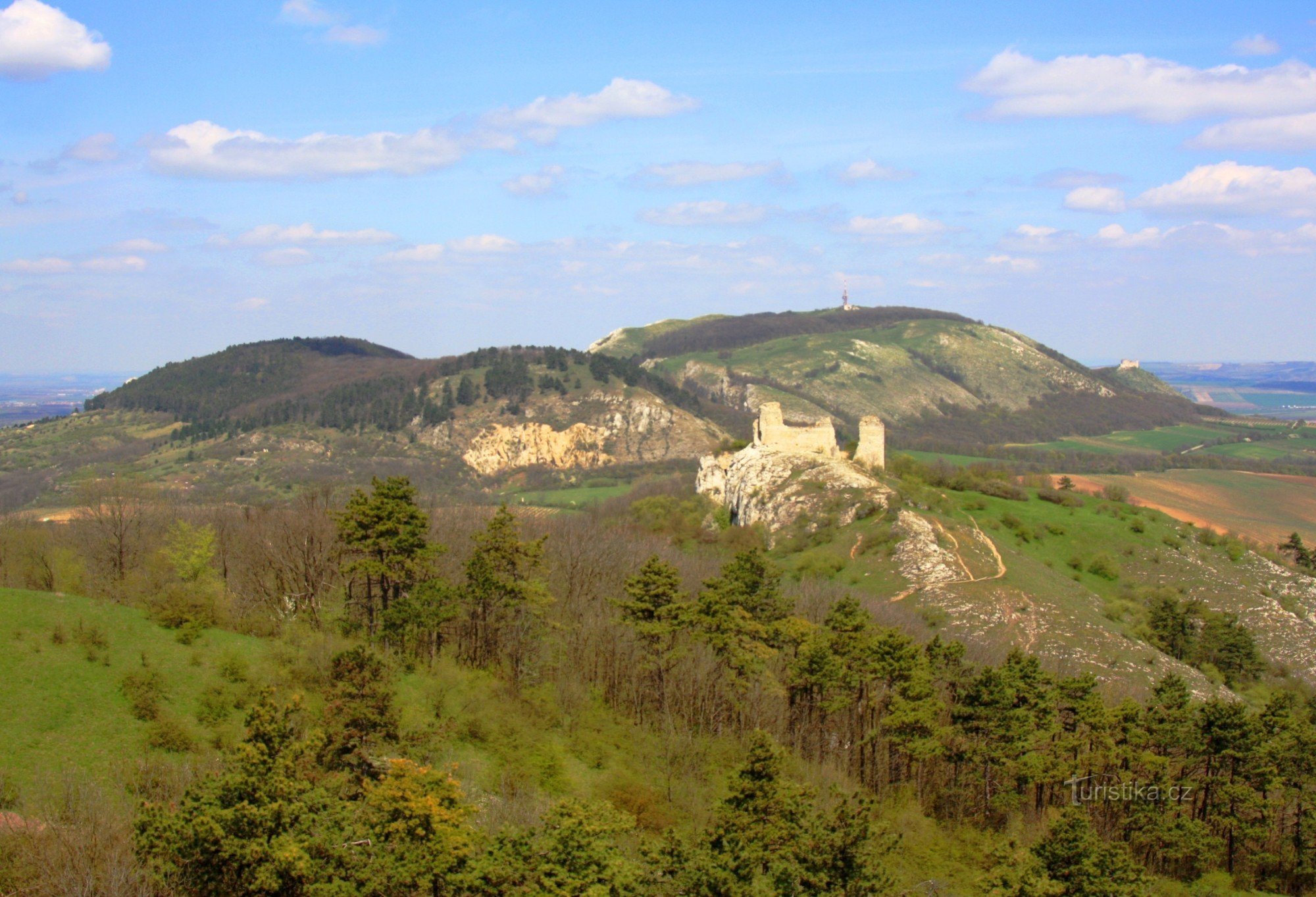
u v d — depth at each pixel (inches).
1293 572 6481.3
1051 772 2883.9
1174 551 6505.9
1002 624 4714.6
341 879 1754.4
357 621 3243.1
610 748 3036.4
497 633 3344.0
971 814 3029.0
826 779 2933.1
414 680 2987.2
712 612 3341.5
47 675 2418.8
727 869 1926.7
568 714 3169.3
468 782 2524.6
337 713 2395.4
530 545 3521.2
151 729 2321.6
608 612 3809.1
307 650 2883.9
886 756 3105.3
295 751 2001.7
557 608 3927.2
